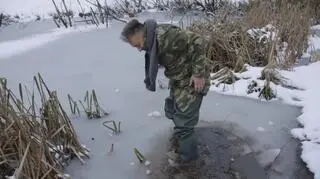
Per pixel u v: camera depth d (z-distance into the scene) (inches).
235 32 240.1
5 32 334.0
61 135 153.3
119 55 263.6
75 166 148.6
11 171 136.5
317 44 268.7
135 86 213.5
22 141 135.9
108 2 398.3
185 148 145.3
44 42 300.4
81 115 184.7
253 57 233.6
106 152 156.9
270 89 194.4
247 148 155.4
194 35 129.3
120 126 174.6
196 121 141.9
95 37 308.5
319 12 315.0
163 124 174.2
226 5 322.0
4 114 138.8
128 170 146.1
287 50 234.5
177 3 373.4
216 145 157.3
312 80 206.8
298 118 174.6
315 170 140.6
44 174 130.9
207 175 141.3
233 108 186.4
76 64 251.1
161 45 127.9
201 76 130.7
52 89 214.2
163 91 205.5
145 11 386.9
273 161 147.5
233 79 208.8
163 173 143.4
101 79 225.1
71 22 351.9
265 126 170.7
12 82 226.8
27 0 414.9
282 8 285.6
